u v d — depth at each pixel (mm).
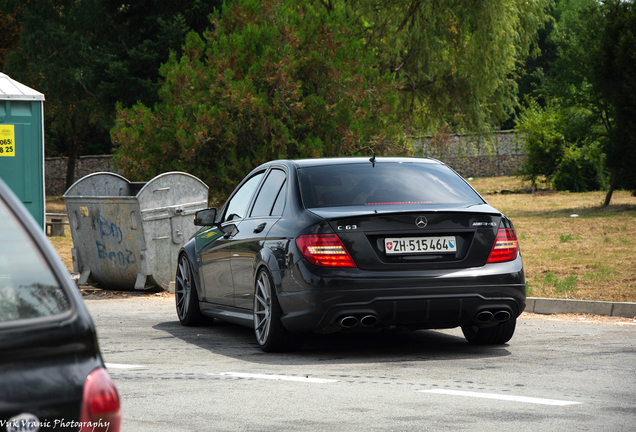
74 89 66562
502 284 10805
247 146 35062
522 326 14359
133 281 21797
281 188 12219
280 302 11031
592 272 23234
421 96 57875
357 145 35938
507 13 55219
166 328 14742
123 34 66250
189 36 37312
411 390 8742
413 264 10594
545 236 35156
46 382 3484
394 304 10414
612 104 45562
